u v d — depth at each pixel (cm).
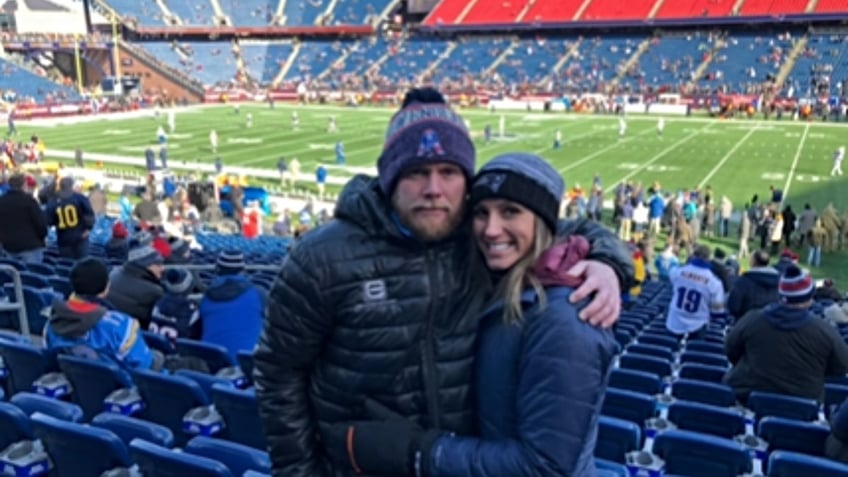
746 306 823
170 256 1091
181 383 436
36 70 6538
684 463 412
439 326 218
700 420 491
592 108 5650
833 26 6191
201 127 4981
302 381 229
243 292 597
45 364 510
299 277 215
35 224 1060
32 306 757
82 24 7312
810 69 5759
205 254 1468
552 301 201
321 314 216
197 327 601
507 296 206
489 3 7538
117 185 3081
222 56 7738
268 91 7119
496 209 207
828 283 1431
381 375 217
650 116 5338
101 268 506
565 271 206
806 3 6131
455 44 7431
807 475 369
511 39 7319
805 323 529
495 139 4188
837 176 3050
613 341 202
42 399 416
